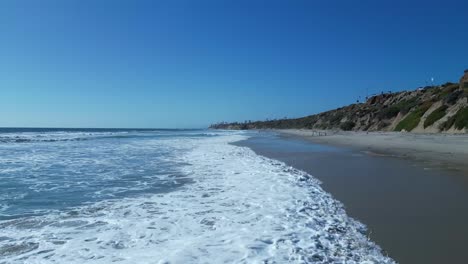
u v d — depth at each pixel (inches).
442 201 319.9
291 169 549.6
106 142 1400.1
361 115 3198.8
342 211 293.9
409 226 249.1
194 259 195.2
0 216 293.1
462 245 210.8
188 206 318.7
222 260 193.3
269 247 211.9
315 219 270.4
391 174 481.1
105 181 455.2
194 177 481.1
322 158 727.1
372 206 307.9
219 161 678.5
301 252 203.0
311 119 5093.5
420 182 414.6
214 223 264.5
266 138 2012.8
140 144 1272.1
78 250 213.8
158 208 314.0
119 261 195.2
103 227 260.1
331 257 195.0
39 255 206.5
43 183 443.2
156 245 219.8
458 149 796.6
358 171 518.9
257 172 519.5
